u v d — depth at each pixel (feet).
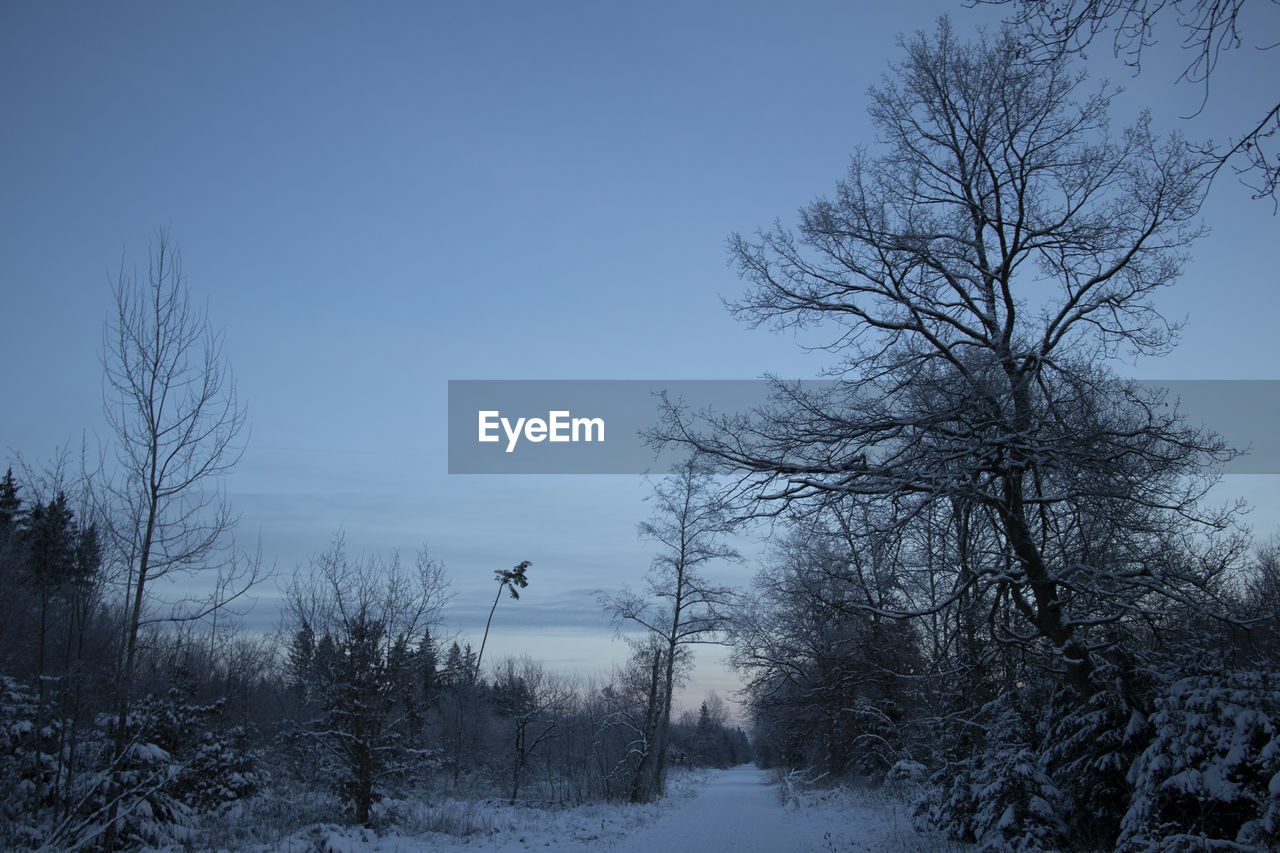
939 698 61.31
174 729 52.54
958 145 41.96
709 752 356.79
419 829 57.52
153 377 39.06
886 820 64.13
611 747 113.50
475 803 80.89
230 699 61.26
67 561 39.04
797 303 41.32
